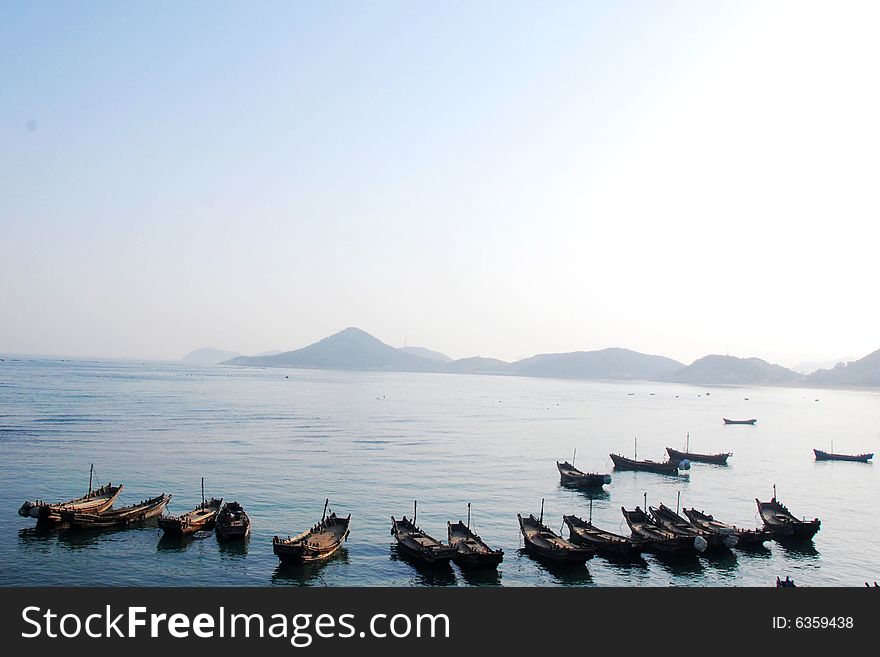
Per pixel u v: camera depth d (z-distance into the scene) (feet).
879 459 526.57
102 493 274.57
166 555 212.64
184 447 425.69
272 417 651.66
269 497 294.25
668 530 239.50
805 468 462.19
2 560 203.00
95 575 194.80
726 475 423.64
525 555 223.71
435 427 620.08
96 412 614.34
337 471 362.53
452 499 305.12
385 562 212.43
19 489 293.84
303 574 200.44
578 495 333.62
